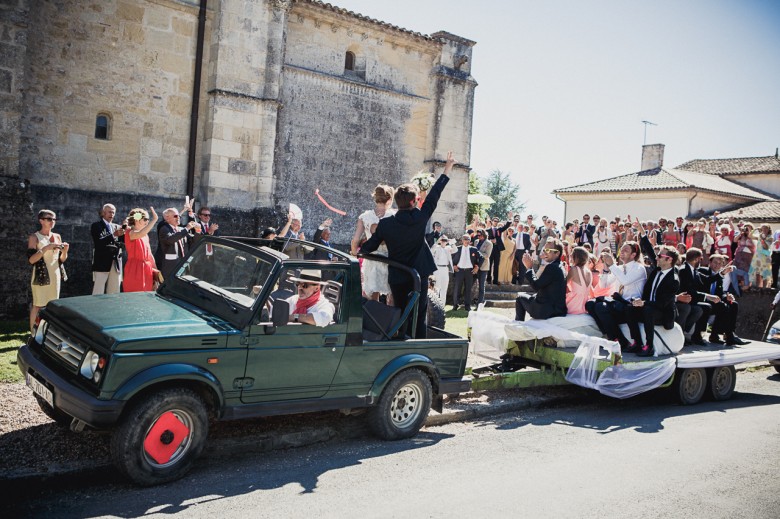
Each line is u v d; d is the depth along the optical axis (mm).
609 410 8273
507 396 8312
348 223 16766
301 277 5543
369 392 6043
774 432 7449
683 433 7215
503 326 8594
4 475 4520
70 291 12438
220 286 5719
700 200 34500
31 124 12055
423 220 6633
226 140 14148
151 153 13570
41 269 8320
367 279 7250
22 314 10562
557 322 8312
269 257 5551
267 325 5262
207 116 14148
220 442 5617
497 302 16625
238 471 5246
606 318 8547
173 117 13812
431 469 5586
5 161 10719
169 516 4273
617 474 5699
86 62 12625
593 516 4723
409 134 17953
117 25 12945
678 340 8750
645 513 4840
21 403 6152
